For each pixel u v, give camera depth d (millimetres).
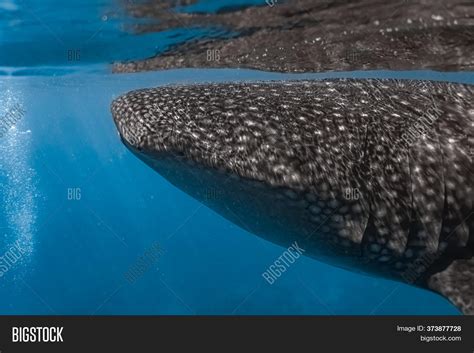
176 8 7555
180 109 4195
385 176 3898
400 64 9234
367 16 7227
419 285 4176
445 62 8906
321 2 6891
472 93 4402
